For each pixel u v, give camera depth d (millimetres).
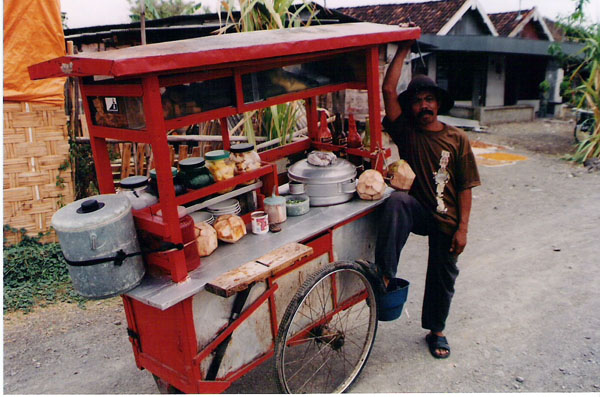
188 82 2070
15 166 4691
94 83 2119
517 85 16703
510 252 4770
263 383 2934
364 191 2863
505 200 6648
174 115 2064
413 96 2730
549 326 3393
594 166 8367
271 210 2557
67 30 8453
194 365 2051
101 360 3283
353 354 3154
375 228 3051
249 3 4289
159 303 1853
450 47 12820
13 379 3086
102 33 7398
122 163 5484
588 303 3668
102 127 2141
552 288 3947
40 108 4723
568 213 5895
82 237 1822
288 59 2525
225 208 2521
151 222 2006
